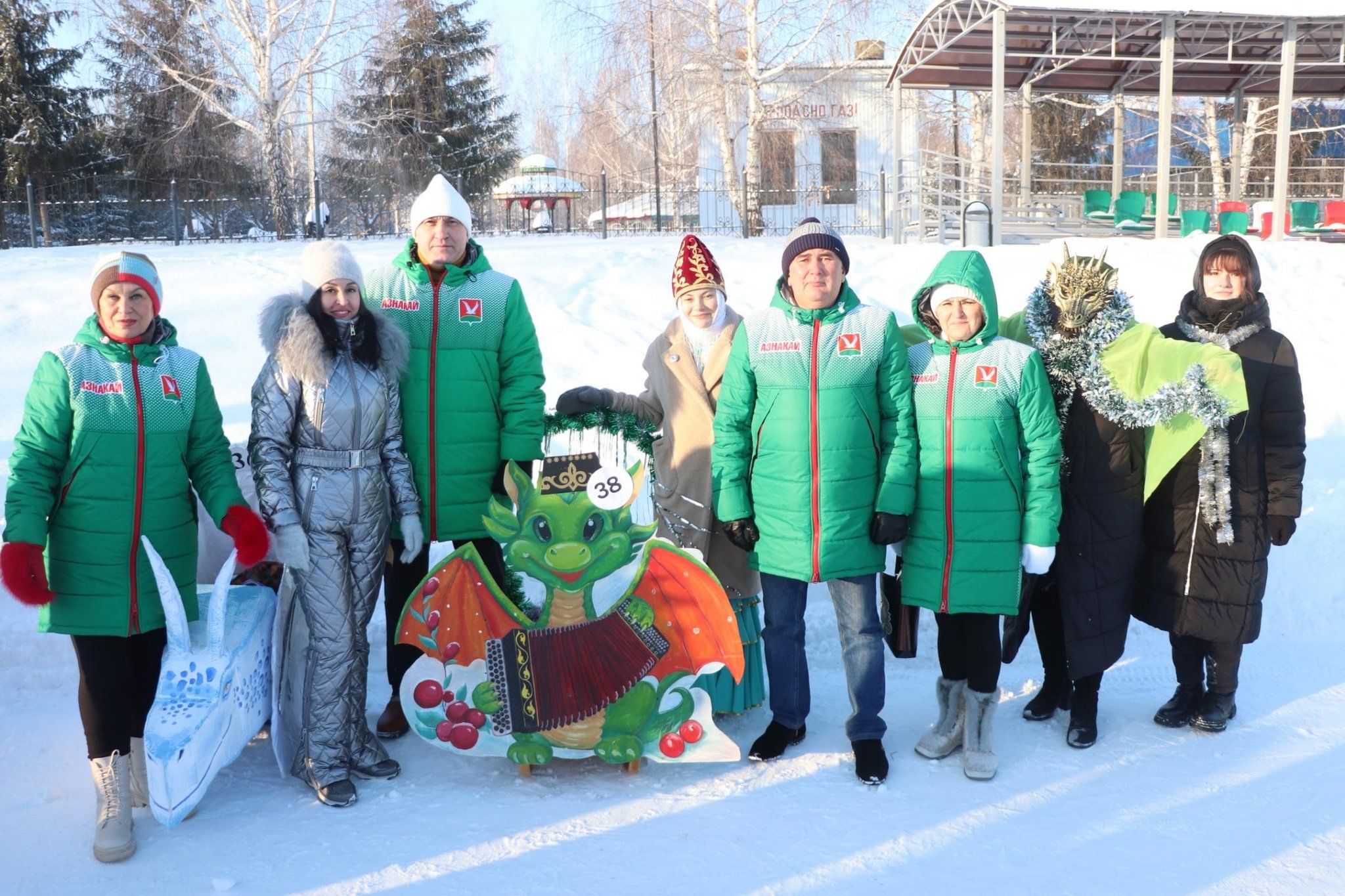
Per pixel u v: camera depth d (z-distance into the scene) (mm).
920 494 3740
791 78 21547
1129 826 3273
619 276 11125
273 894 2930
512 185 22516
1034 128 32969
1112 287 3824
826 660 4914
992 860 3084
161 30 21703
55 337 9016
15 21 25828
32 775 3684
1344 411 7938
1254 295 3904
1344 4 14938
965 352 3709
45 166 25266
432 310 3871
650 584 3758
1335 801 3404
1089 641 3814
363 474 3527
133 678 3395
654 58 21031
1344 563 5379
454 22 28562
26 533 3141
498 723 3670
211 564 4156
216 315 9469
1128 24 15688
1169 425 3746
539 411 4008
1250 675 4578
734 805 3449
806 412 3688
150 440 3346
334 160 24922
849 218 22469
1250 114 29172
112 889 2965
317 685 3523
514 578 3920
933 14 15008
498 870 3045
